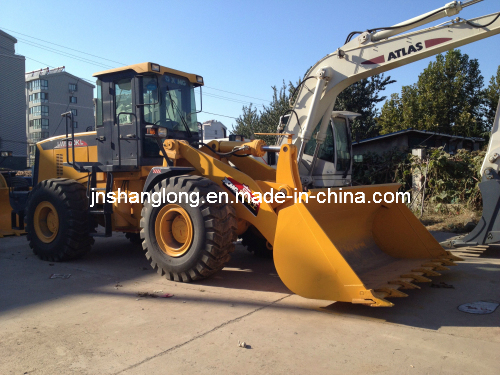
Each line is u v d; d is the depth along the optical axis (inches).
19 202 289.0
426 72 887.1
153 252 185.9
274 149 192.5
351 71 248.8
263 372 99.9
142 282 182.7
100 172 234.4
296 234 145.2
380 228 201.6
